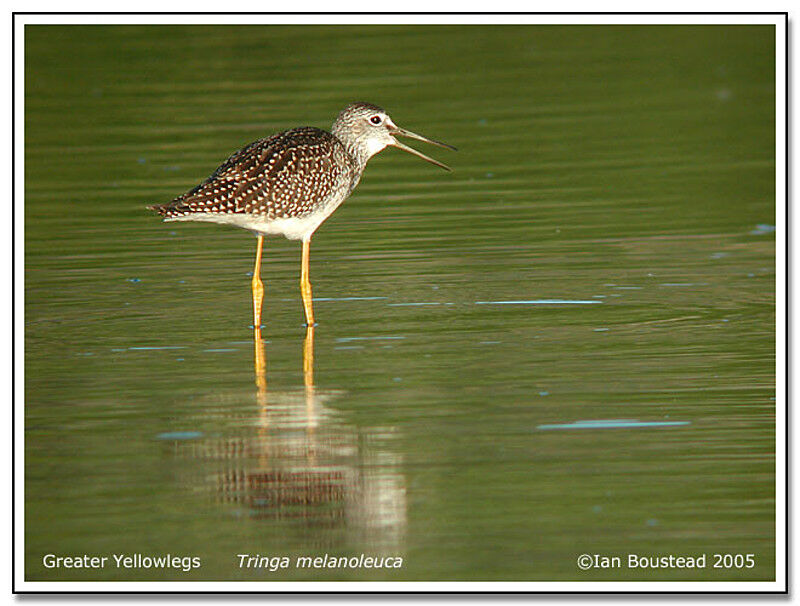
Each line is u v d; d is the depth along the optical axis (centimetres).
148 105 2658
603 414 1248
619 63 2966
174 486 1113
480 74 2875
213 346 1477
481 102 2683
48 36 3108
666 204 2064
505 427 1219
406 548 1016
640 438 1192
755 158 2308
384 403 1283
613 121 2555
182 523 1058
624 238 1894
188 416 1256
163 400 1300
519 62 2978
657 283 1684
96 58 2969
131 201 2134
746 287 1661
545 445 1180
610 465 1139
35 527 1048
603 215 2014
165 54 3022
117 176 2253
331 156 1620
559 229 1945
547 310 1586
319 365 1400
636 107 2644
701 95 2716
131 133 2491
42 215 2066
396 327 1532
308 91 2716
